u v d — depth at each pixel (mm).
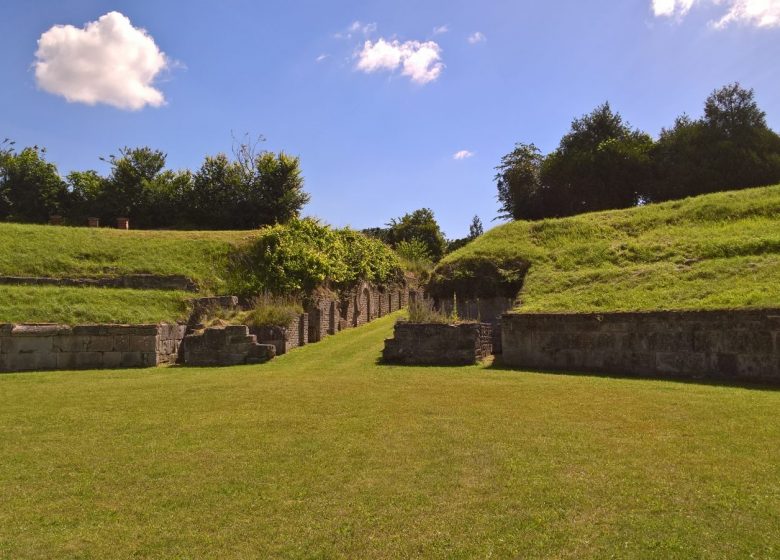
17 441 6305
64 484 4918
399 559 3557
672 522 4000
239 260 20797
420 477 4969
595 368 11836
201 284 19594
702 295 12414
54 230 22953
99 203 41531
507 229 21453
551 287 15539
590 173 40750
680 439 5980
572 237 19734
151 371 13117
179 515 4250
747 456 5355
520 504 4344
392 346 13562
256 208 40125
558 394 8789
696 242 16203
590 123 44406
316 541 3803
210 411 7781
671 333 10938
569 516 4133
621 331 11547
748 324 10102
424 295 18922
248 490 4727
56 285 18719
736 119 37781
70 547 3758
